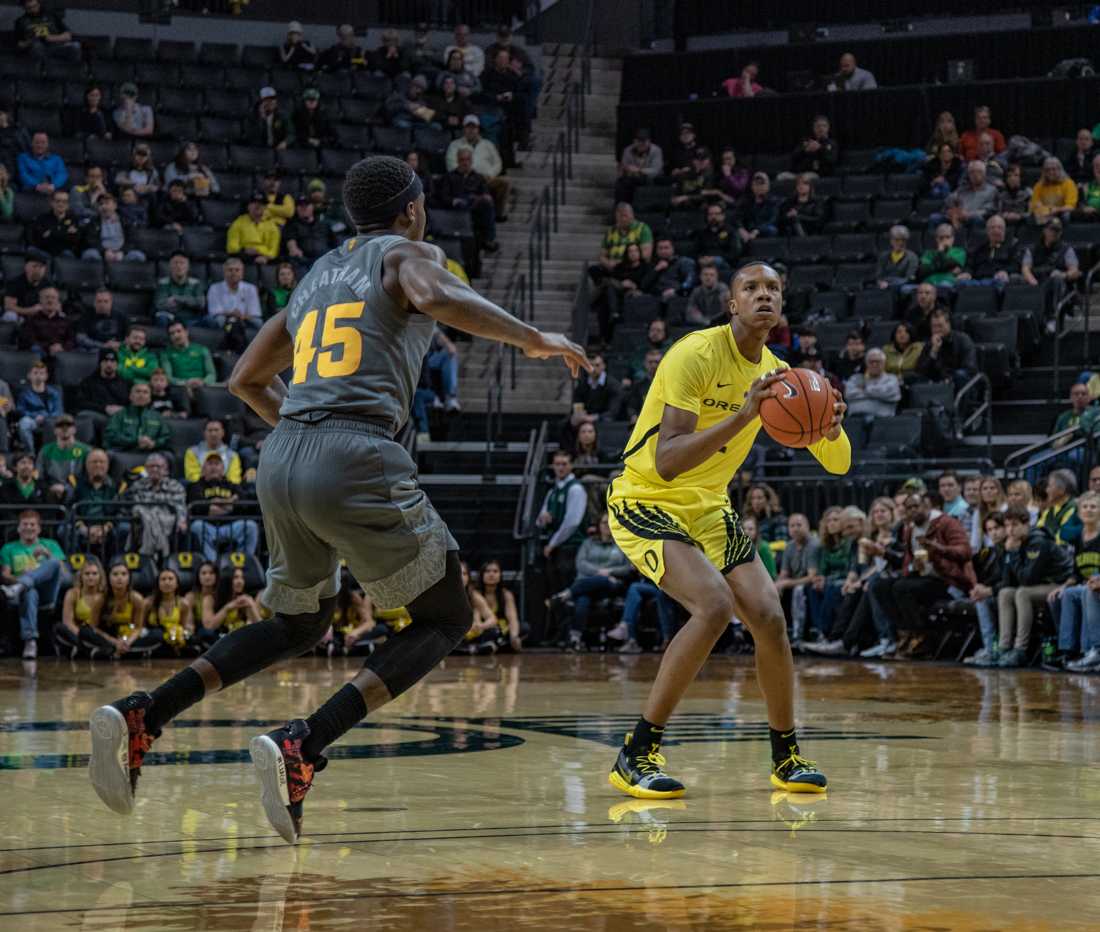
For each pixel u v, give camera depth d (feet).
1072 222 58.39
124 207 59.31
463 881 9.85
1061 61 67.10
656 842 11.35
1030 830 11.95
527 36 75.97
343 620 42.47
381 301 11.62
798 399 13.91
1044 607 36.70
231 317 55.01
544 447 50.75
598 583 45.09
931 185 62.69
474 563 49.98
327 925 8.57
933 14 71.97
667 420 14.62
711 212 61.31
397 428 11.81
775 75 71.31
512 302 62.75
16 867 10.31
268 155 65.00
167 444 48.14
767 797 13.93
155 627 41.57
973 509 41.01
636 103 70.44
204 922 8.65
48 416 48.26
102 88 65.82
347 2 73.67
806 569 43.06
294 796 10.84
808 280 58.34
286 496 11.46
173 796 13.75
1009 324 52.47
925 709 24.23
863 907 9.04
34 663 39.32
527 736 19.77
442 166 66.90
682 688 14.20
